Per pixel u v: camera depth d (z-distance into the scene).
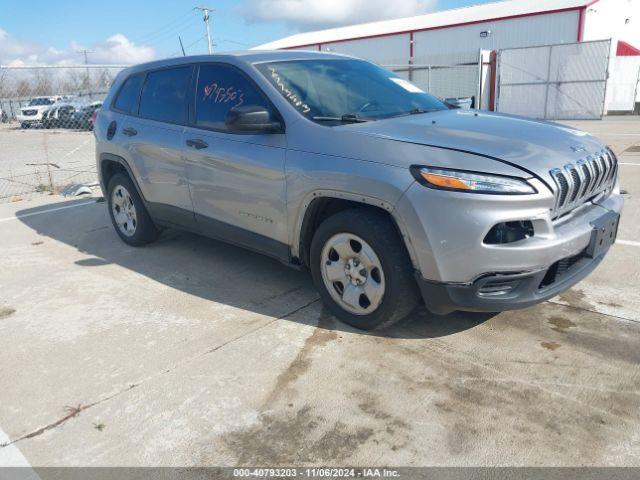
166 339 3.48
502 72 22.62
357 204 3.34
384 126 3.34
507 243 2.78
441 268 2.88
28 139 19.00
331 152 3.25
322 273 3.52
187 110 4.39
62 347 3.44
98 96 16.27
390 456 2.38
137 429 2.62
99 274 4.75
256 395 2.85
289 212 3.53
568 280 3.08
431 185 2.83
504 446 2.41
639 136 13.06
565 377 2.90
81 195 8.48
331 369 3.05
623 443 2.39
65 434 2.60
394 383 2.90
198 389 2.92
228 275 4.57
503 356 3.12
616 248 4.83
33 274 4.83
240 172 3.80
